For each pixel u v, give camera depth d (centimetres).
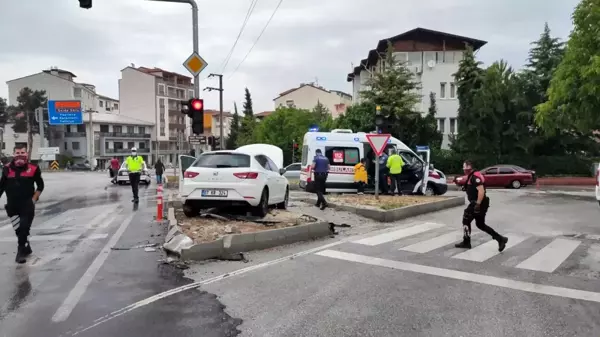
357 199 1612
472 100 3800
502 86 3769
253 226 1007
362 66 5631
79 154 8019
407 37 4688
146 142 9219
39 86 8288
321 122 5959
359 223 1212
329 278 669
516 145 3772
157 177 2805
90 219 1283
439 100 4575
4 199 1927
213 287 622
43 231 1074
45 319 502
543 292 607
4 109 7412
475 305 553
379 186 1877
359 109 4228
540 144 3912
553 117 2389
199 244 782
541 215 1414
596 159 3909
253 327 483
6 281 646
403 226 1168
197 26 1463
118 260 773
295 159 4472
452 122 4572
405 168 1903
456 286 631
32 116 7175
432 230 1102
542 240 982
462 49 4638
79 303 554
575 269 729
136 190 1703
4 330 470
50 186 2900
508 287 629
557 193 2450
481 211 870
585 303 563
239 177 1098
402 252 847
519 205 1738
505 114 3831
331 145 1947
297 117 5925
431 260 785
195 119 1480
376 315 518
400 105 3891
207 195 1098
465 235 891
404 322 497
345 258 796
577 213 1470
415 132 4000
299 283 643
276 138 5888
